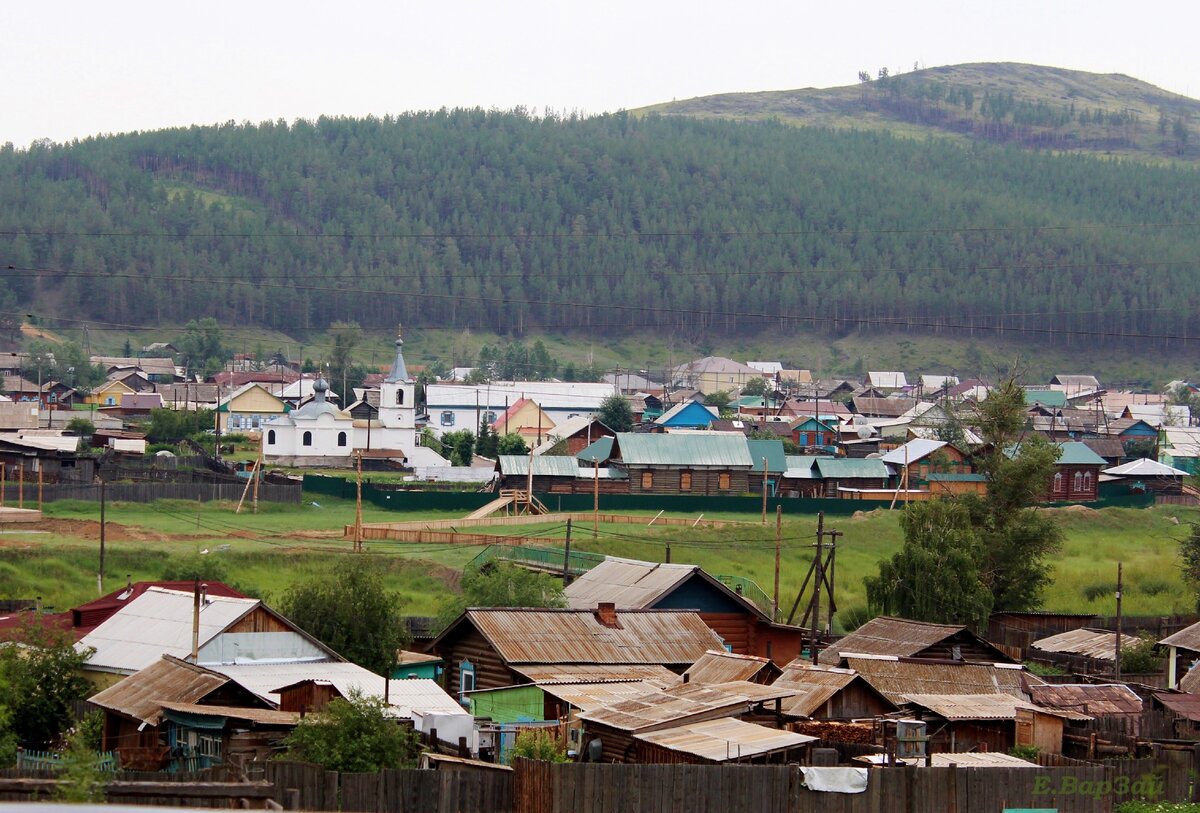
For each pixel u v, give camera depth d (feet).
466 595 485.97
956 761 296.92
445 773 246.47
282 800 221.87
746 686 329.52
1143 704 393.50
